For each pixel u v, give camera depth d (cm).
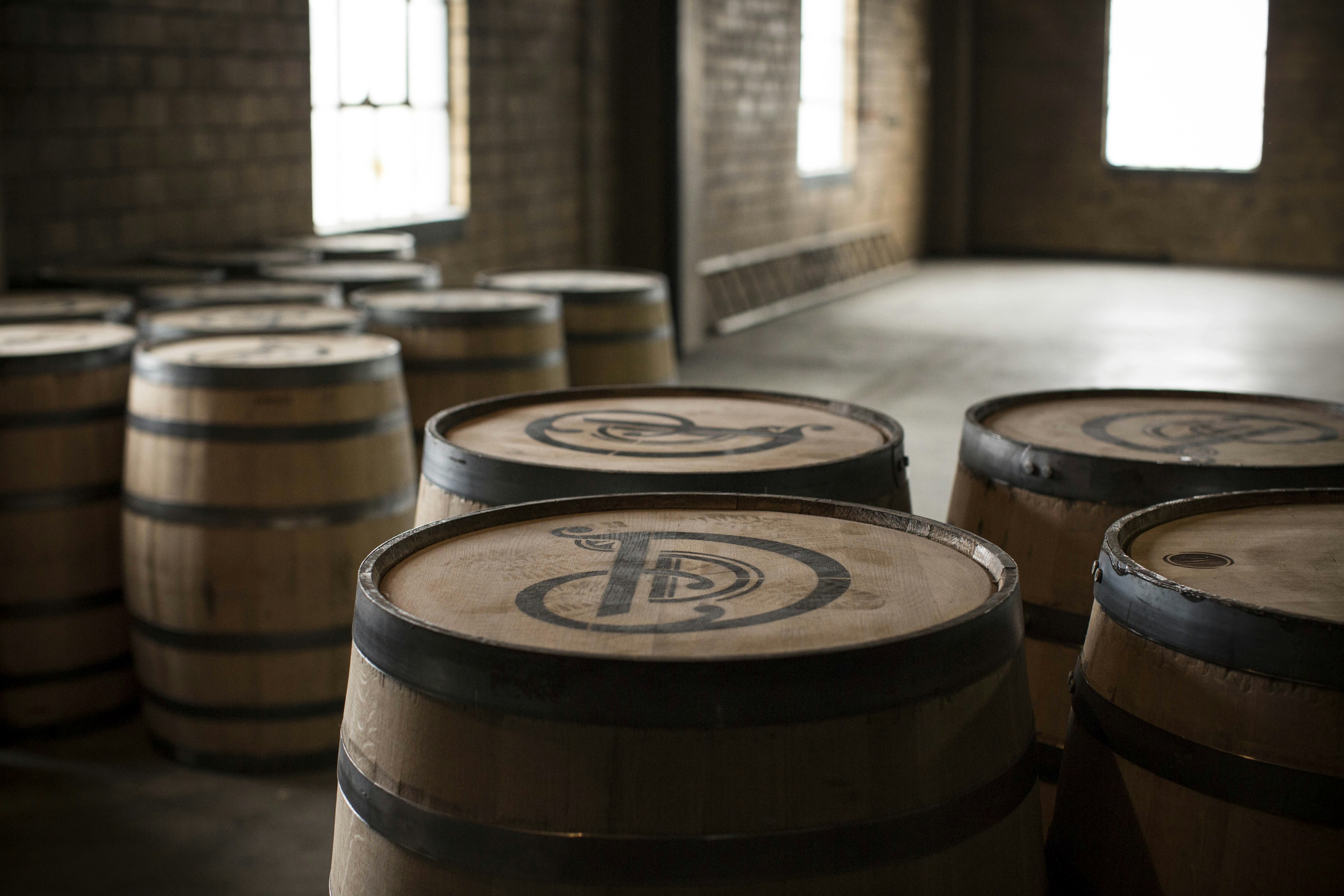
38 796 337
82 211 545
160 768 352
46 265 529
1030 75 1684
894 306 1268
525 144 874
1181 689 137
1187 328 1130
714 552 158
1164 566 153
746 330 1108
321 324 398
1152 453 214
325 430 322
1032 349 1023
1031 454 197
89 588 362
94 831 320
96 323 396
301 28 666
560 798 118
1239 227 1617
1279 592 143
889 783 120
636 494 176
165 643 337
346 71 713
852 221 1452
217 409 318
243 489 321
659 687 115
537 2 868
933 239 1739
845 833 119
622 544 160
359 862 133
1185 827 137
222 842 316
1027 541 198
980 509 207
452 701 122
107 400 357
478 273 838
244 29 627
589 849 117
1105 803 146
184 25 590
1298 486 187
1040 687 197
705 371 920
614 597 141
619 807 117
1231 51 1581
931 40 1662
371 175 743
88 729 372
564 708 117
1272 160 1584
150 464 328
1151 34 1617
